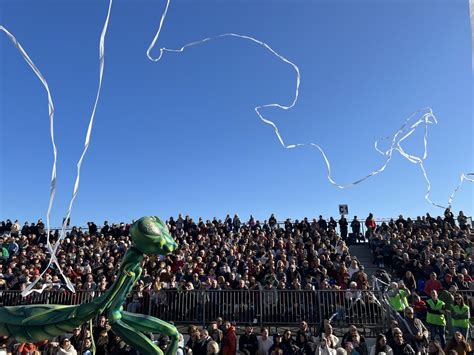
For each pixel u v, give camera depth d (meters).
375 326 12.52
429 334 12.24
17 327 2.78
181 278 15.36
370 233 22.19
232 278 14.69
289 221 23.19
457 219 22.06
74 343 11.22
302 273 15.30
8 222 25.50
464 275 14.26
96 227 24.39
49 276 15.15
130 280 2.85
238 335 12.91
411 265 15.98
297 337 11.37
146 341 2.84
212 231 22.33
